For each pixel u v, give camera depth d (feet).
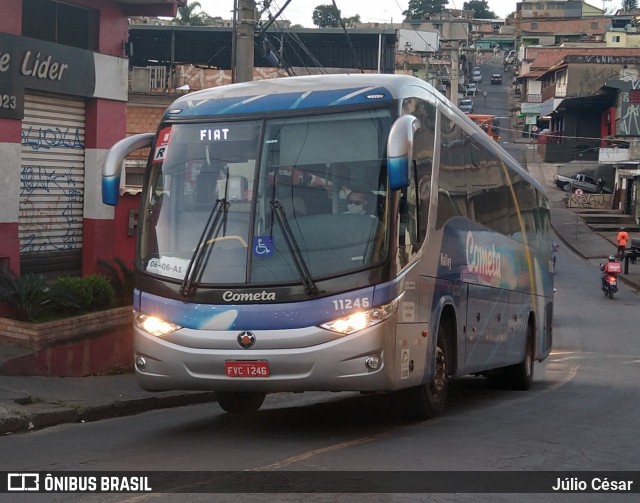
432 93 33.14
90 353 42.39
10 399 33.76
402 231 28.48
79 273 51.83
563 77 266.77
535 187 53.78
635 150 204.23
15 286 40.75
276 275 27.27
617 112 215.10
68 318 41.45
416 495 20.53
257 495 20.25
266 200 28.07
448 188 34.06
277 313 26.96
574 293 117.70
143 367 28.63
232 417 35.01
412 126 27.04
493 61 508.53
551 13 462.19
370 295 27.07
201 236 28.12
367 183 27.91
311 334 26.78
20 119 46.26
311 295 26.96
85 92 50.70
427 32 262.26
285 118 28.94
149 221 29.32
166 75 126.31
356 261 27.25
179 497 20.06
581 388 49.29
